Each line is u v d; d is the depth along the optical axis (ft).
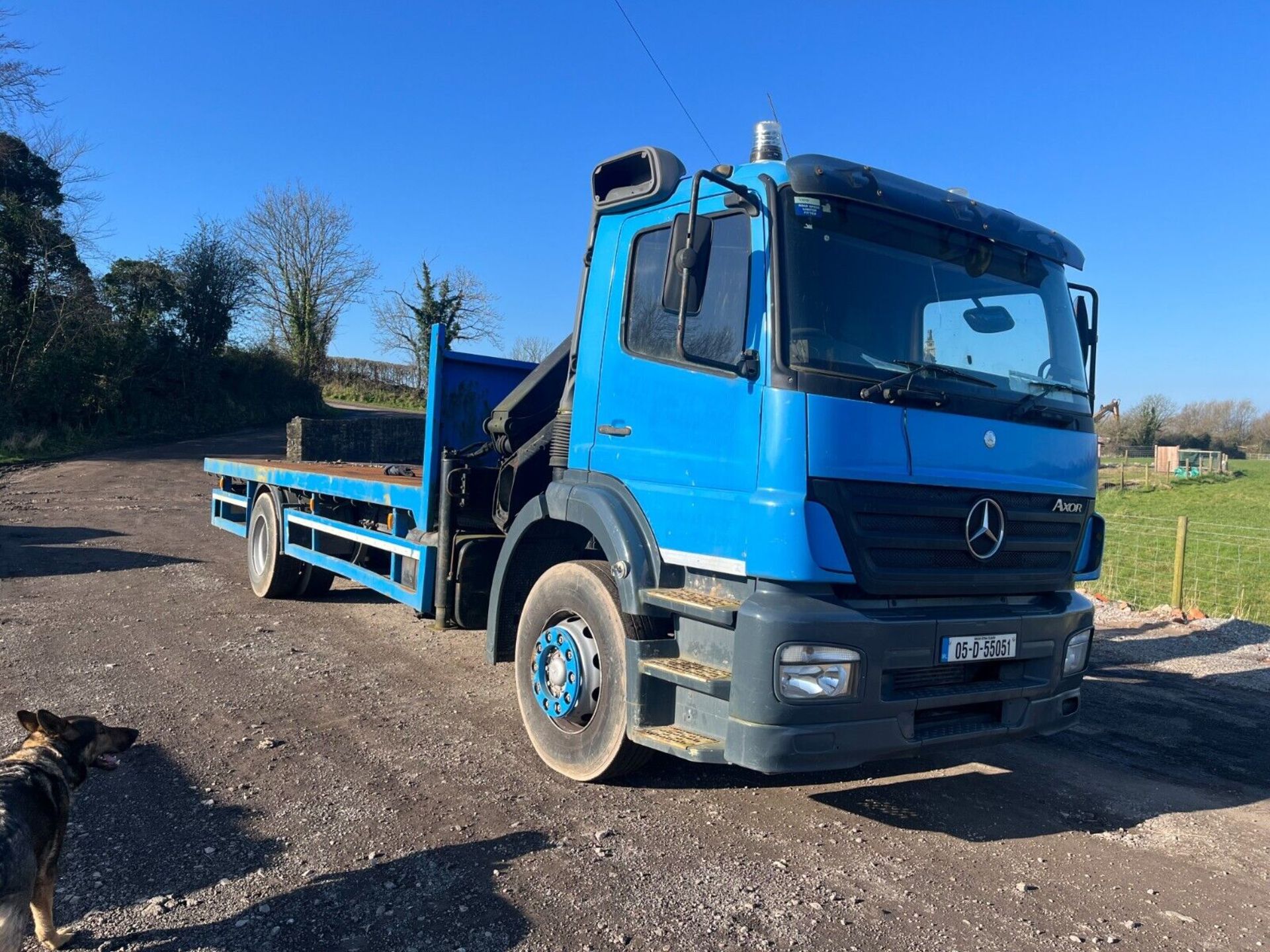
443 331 20.53
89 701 19.13
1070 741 19.79
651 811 14.60
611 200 15.31
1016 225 15.64
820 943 10.88
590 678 15.33
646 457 14.62
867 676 12.16
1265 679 25.62
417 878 12.03
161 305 123.24
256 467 32.01
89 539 43.88
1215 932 11.62
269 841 13.04
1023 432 14.21
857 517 12.35
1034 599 14.78
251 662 22.75
